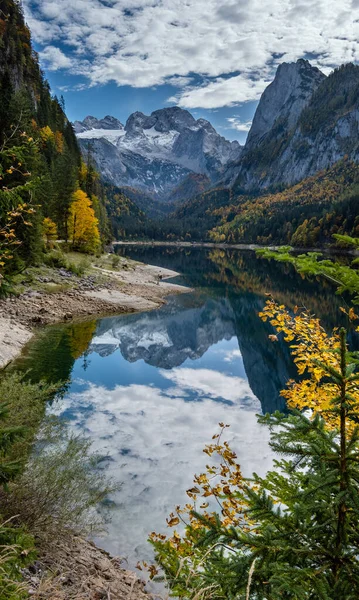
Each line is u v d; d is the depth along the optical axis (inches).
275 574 100.2
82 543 287.9
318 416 118.6
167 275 2704.2
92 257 2524.6
